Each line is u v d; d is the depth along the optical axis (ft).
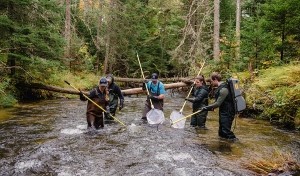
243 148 22.13
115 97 31.76
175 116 29.07
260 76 37.29
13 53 41.55
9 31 40.88
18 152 20.12
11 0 40.16
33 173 16.89
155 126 28.89
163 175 16.72
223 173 17.19
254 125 30.71
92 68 81.51
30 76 45.91
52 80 52.06
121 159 19.11
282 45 38.83
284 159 19.54
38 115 33.78
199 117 28.86
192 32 67.26
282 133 27.32
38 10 43.32
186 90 67.92
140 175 16.69
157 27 91.76
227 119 24.54
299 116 29.17
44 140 23.09
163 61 89.40
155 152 20.49
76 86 59.41
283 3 37.04
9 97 38.17
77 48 73.51
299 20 36.17
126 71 88.69
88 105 27.20
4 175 16.56
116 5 79.92
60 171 17.13
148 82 32.17
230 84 24.40
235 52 48.11
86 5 80.94
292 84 31.14
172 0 91.25
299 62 36.09
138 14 84.38
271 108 32.40
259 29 41.75
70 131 26.09
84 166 17.89
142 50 88.38
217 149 21.68
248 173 17.35
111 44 83.05
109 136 24.50
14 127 27.50
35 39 40.83
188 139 24.14
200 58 66.39
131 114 35.99
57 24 47.03
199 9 74.64
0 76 40.81
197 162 18.83
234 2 100.07
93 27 88.79
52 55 45.01
